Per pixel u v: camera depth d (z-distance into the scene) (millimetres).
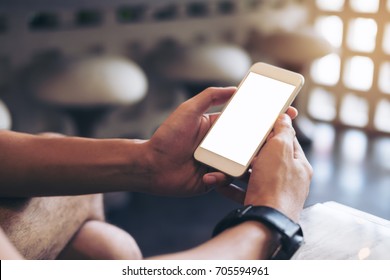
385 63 3303
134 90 2172
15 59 2332
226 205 2531
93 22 2574
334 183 2713
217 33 3055
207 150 790
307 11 3553
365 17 3311
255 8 3260
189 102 784
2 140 755
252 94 834
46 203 792
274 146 698
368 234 727
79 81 2086
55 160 751
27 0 2254
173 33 2836
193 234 2279
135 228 2322
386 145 3223
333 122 3504
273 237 637
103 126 2713
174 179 791
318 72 3541
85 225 872
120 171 764
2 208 742
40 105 2455
